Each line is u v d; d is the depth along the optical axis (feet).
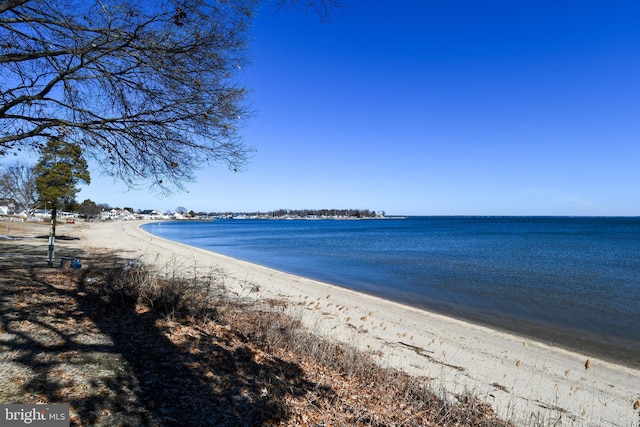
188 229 301.22
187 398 12.35
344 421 12.59
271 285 46.55
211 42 16.44
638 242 159.74
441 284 59.31
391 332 29.86
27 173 133.49
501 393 19.89
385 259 93.56
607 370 25.34
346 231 275.59
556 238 189.06
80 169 57.98
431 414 14.51
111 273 25.20
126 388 12.31
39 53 15.60
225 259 75.20
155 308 21.44
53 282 26.55
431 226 392.47
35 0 15.58
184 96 17.76
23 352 13.76
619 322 38.91
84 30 15.67
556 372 24.11
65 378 12.30
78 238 85.25
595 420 17.61
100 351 14.84
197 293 25.63
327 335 25.26
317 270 72.79
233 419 11.53
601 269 78.54
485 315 40.86
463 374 22.18
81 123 18.12
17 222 129.18
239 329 20.99
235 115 18.67
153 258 57.06
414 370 21.67
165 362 14.75
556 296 51.29
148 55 15.98
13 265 33.68
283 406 12.76
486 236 207.10
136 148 19.16
